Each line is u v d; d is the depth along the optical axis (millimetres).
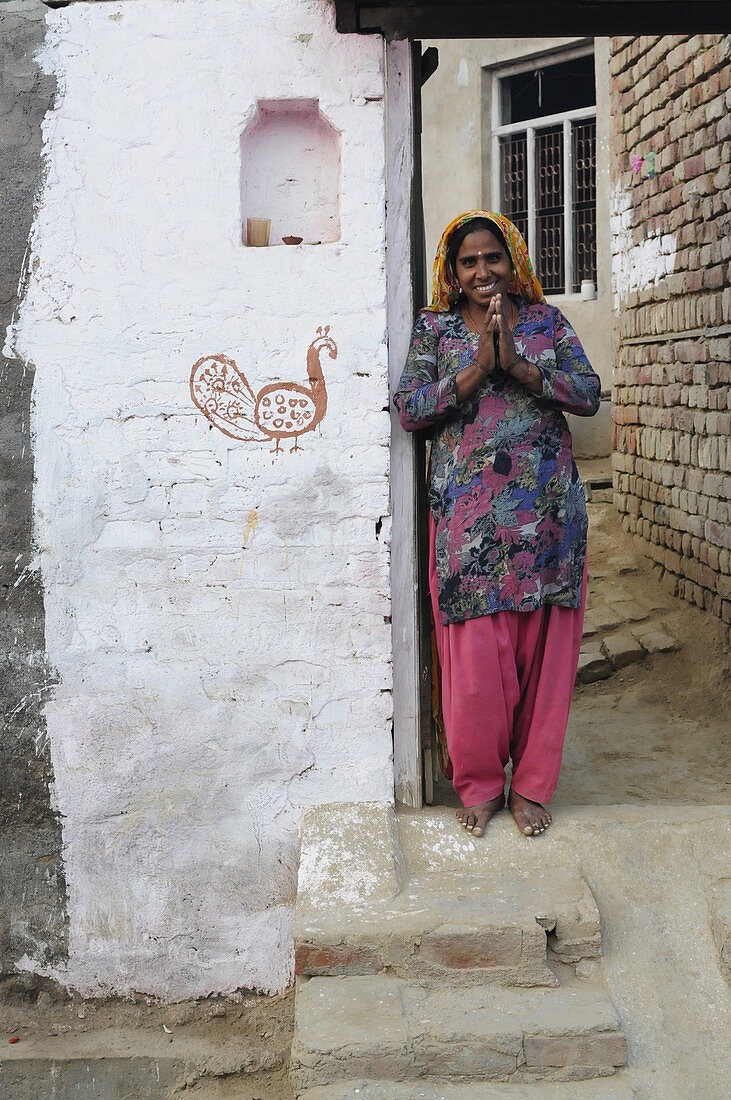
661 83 5996
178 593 3338
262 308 3262
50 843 3428
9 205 3293
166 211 3262
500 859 3148
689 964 2889
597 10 3217
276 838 3363
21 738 3406
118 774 3389
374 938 2814
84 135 3262
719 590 5145
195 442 3307
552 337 3299
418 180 3500
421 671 3430
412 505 3371
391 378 3367
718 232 5223
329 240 3361
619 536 6738
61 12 3238
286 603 3318
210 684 3350
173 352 3287
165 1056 3307
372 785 3330
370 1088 2564
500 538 3127
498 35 3256
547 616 3234
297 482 3291
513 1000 2738
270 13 3199
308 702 3332
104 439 3324
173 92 3234
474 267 3205
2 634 3389
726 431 5078
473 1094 2549
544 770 3229
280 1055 3295
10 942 3463
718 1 3211
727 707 4688
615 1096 2547
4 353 3328
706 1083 2623
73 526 3348
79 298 3295
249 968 3404
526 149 10148
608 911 3004
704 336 5367
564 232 9750
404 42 3299
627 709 4812
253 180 3352
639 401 6434
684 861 3129
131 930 3428
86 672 3375
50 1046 3365
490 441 3145
